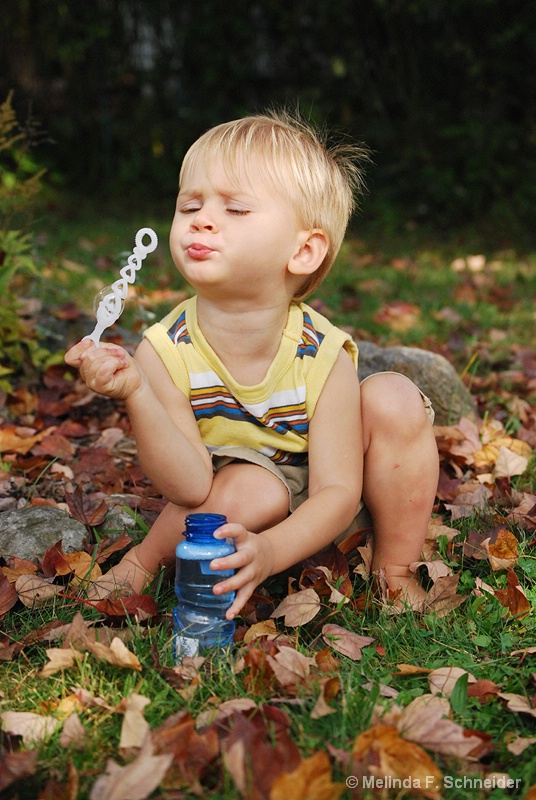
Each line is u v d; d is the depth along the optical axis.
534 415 3.85
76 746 1.76
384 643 2.16
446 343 4.93
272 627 2.18
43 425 3.66
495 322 5.54
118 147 10.41
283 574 2.44
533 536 2.65
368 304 5.94
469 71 9.59
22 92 10.02
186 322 2.27
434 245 8.45
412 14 9.76
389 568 2.40
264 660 1.94
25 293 4.79
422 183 9.45
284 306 2.25
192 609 2.08
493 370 4.57
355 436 2.30
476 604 2.29
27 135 4.38
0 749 1.75
